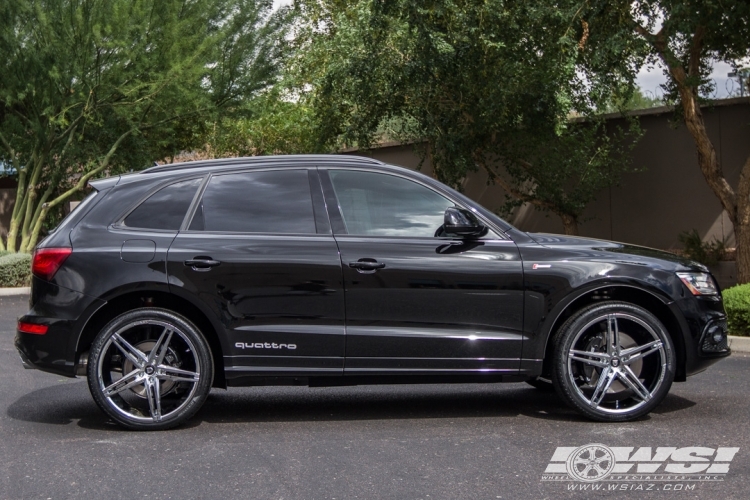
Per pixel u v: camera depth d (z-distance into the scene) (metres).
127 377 5.95
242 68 23.41
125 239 6.05
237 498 4.52
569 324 6.09
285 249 6.03
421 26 14.50
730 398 6.94
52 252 6.03
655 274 6.16
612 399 6.21
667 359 6.10
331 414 6.56
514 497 4.50
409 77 15.27
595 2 12.62
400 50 15.53
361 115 17.05
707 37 13.60
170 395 6.25
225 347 5.98
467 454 5.32
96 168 22.08
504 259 6.10
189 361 6.14
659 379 6.11
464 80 15.67
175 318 5.97
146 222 6.14
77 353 6.00
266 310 5.98
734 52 14.20
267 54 23.59
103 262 5.97
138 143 22.91
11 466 5.16
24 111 22.44
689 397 7.00
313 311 5.99
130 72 20.45
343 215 6.18
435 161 17.36
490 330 6.07
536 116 15.70
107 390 5.93
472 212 6.23
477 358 6.05
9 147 22.09
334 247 6.05
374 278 6.00
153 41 21.22
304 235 6.11
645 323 6.10
